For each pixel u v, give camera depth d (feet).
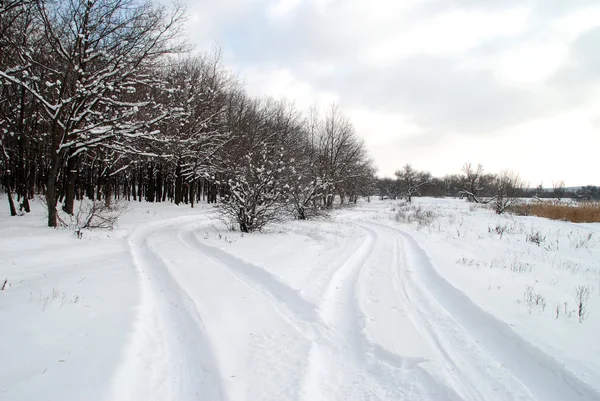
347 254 33.45
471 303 19.60
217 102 93.91
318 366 13.53
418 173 249.75
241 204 46.55
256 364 13.41
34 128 58.13
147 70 47.24
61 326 14.56
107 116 45.50
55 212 40.29
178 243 37.35
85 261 26.96
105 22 41.01
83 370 11.46
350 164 135.23
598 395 11.10
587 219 64.49
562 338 15.17
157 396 11.15
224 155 90.07
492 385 12.32
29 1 36.55
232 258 29.58
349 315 18.85
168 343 14.67
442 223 61.36
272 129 114.11
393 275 26.84
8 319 14.76
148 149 59.77
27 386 10.29
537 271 28.14
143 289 20.35
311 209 70.49
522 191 90.63
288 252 33.22
